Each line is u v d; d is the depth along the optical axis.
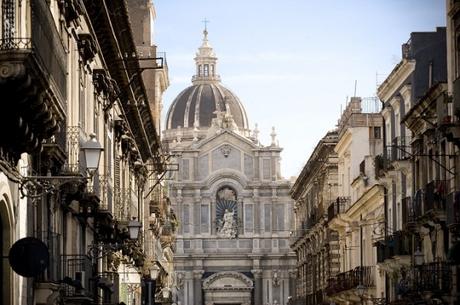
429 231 50.81
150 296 58.50
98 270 46.59
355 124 75.56
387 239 58.62
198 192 152.50
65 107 30.47
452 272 46.62
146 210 79.25
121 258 56.38
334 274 84.44
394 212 59.50
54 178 27.19
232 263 152.00
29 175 29.30
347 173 79.44
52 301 31.97
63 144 33.62
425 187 50.12
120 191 55.28
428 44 55.97
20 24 26.94
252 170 153.50
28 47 23.77
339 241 83.06
